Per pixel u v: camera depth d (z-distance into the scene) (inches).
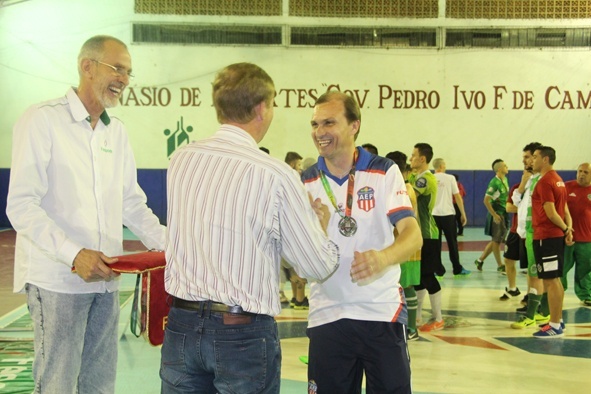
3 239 561.0
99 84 109.3
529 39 671.1
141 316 102.7
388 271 112.2
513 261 319.0
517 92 674.2
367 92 675.4
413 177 252.4
